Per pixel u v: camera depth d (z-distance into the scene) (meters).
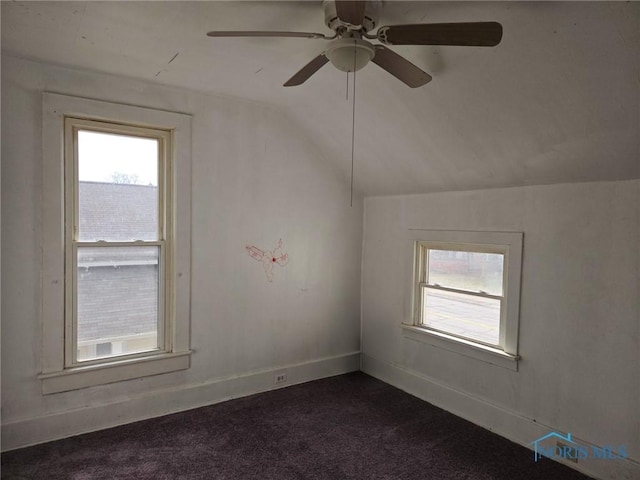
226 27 2.04
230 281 3.22
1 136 2.40
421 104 2.51
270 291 3.43
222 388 3.21
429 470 2.37
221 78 2.72
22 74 2.44
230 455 2.49
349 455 2.51
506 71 2.02
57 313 2.58
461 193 3.07
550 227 2.54
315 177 3.63
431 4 1.73
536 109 2.13
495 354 2.79
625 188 2.21
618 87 1.81
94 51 2.33
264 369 3.43
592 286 2.35
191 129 2.99
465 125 2.49
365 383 3.65
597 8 1.56
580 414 2.40
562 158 2.32
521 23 1.75
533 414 2.62
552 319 2.53
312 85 2.78
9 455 2.42
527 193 2.66
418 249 3.45
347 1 1.41
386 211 3.70
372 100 2.68
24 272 2.49
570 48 1.76
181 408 3.04
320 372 3.73
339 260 3.82
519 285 2.70
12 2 1.83
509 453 2.56
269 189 3.38
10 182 2.43
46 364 2.56
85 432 2.69
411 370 3.47
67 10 1.90
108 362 2.77
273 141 3.38
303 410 3.10
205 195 3.08
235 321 3.26
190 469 2.34
